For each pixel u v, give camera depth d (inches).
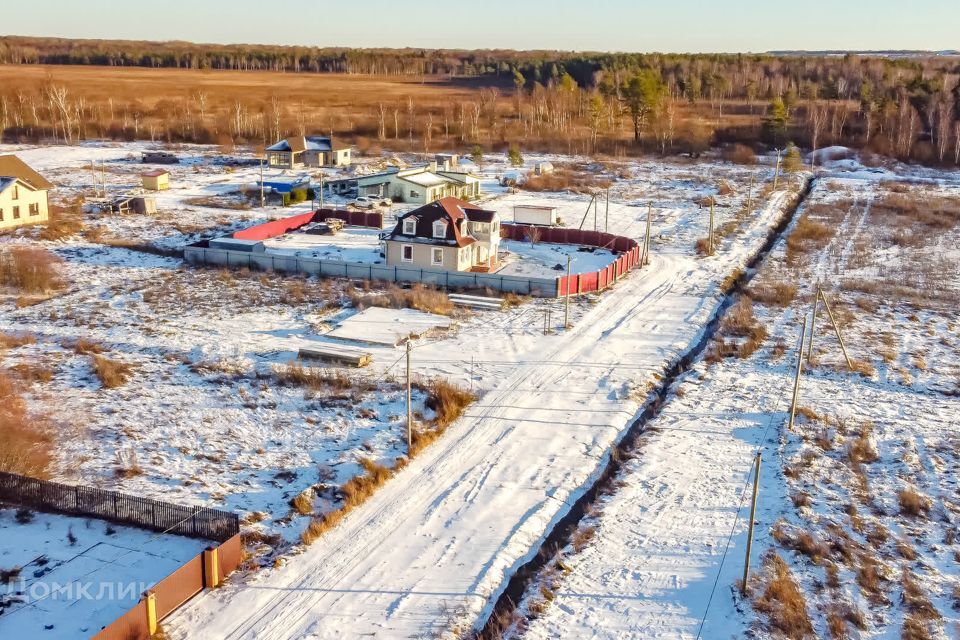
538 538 1097.4
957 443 1369.3
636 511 1157.1
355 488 1166.3
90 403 1451.8
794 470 1267.2
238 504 1134.4
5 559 981.8
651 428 1428.4
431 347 1774.1
